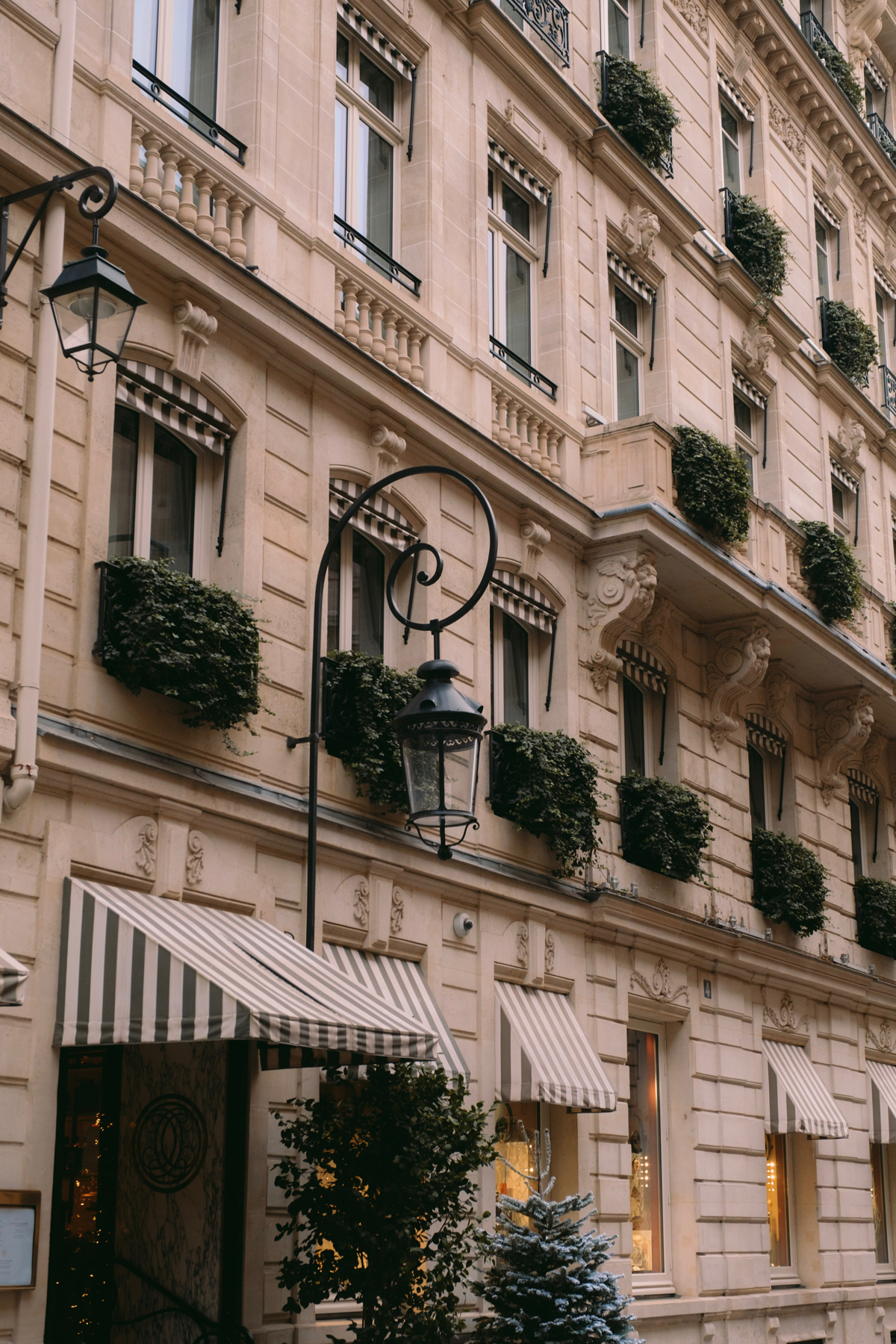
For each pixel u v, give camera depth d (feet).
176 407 39.45
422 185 51.16
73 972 32.35
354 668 42.73
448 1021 45.09
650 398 65.31
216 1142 37.45
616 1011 53.93
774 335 76.54
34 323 34.50
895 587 90.38
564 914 51.24
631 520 55.42
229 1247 36.68
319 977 35.68
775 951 65.46
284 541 41.98
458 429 49.16
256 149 43.21
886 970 79.92
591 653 56.13
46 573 34.19
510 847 49.78
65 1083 36.63
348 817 42.37
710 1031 60.64
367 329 46.60
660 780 57.41
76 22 37.58
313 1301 35.37
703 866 61.77
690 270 69.10
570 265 59.36
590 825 52.01
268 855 39.37
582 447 57.88
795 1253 67.87
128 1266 37.09
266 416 41.96
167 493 39.93
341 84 49.01
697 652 64.03
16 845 32.32
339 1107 36.24
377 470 45.88
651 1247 56.29
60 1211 35.88
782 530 69.77
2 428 33.30
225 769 38.29
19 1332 30.32
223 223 41.37
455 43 54.19
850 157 92.53
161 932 32.86
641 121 64.13
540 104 58.85
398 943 43.50
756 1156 62.69
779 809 72.33
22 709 32.14
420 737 35.19
